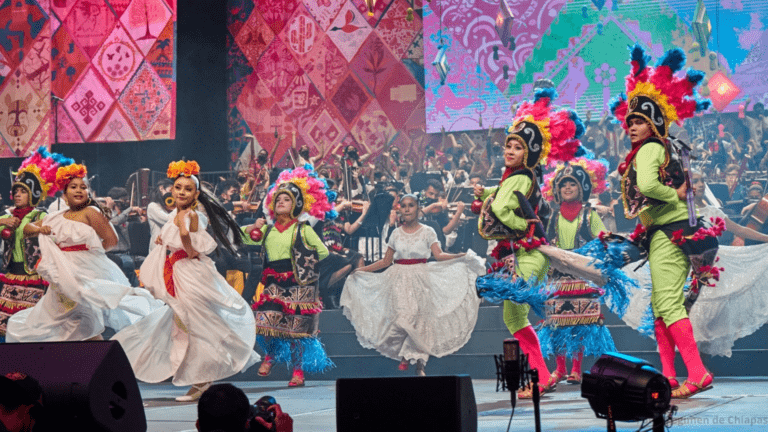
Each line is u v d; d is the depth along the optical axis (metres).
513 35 10.89
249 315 5.83
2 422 2.13
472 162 10.80
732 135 10.17
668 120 4.58
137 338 5.73
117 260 8.66
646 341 7.03
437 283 7.10
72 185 5.91
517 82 10.86
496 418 3.81
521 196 4.87
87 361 2.37
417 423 2.35
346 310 7.42
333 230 8.55
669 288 4.49
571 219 6.82
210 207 5.87
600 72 10.61
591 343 6.25
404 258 7.16
